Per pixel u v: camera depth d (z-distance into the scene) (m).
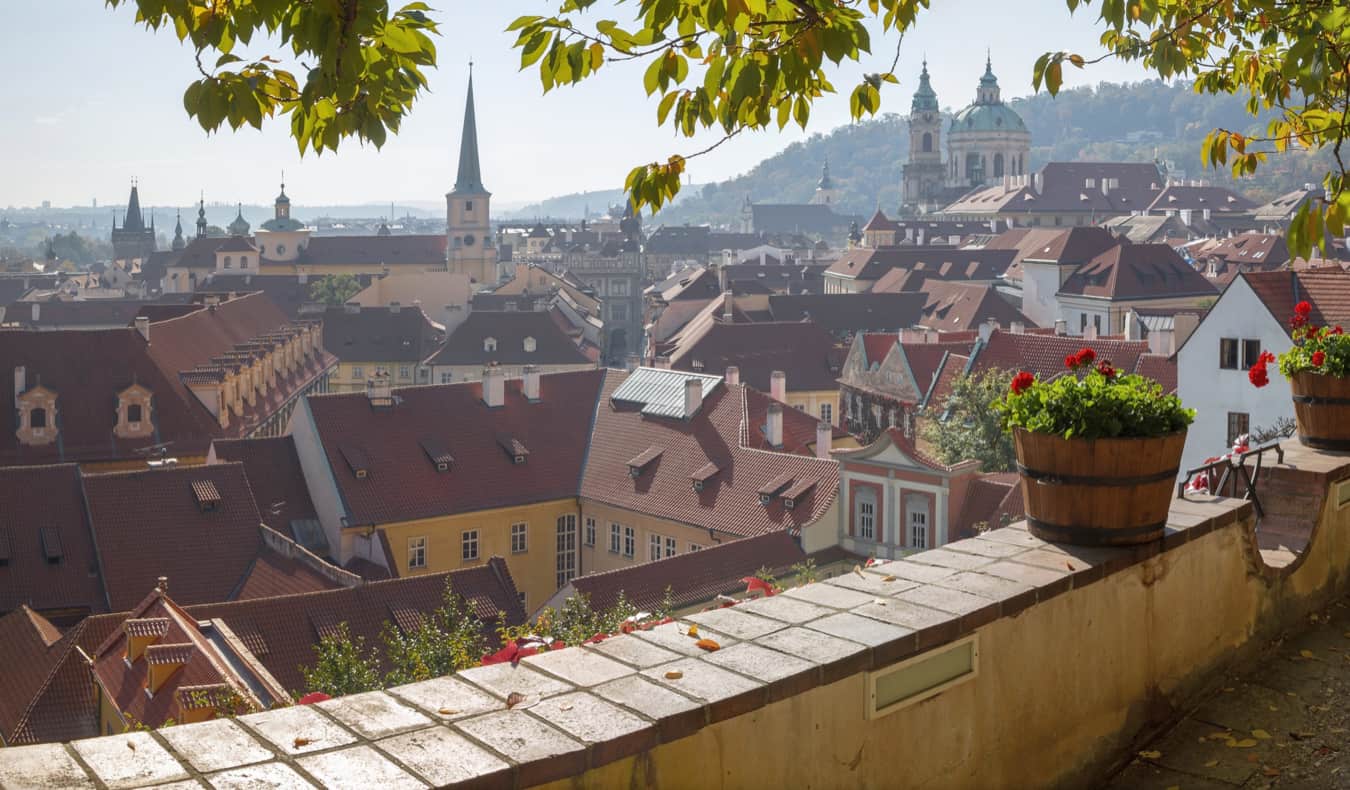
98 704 43.06
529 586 77.50
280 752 5.68
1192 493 12.16
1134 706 10.10
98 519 61.88
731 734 6.70
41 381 91.25
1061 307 144.25
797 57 8.59
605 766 6.08
